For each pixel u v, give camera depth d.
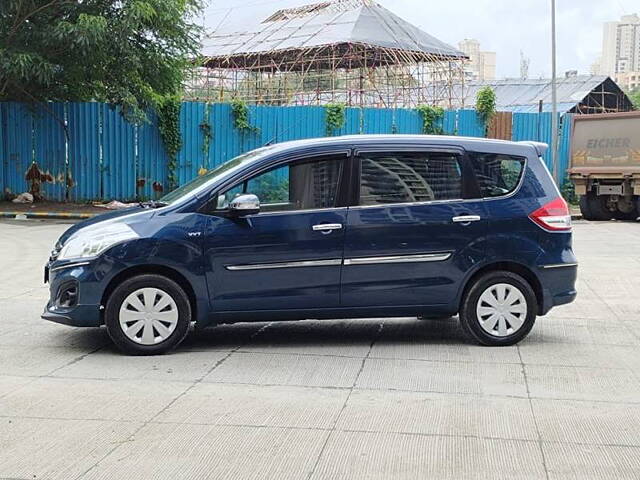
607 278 11.33
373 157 7.11
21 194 22.92
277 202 7.01
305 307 7.00
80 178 23.23
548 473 4.34
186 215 6.87
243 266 6.88
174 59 22.70
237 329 8.02
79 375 6.27
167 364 6.61
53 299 6.94
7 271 11.77
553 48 25.59
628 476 4.30
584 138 22.27
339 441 4.83
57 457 4.57
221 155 24.12
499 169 7.30
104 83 22.06
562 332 7.91
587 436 4.93
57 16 20.81
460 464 4.47
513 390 5.91
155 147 23.64
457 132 26.14
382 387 5.97
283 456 4.59
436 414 5.34
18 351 7.03
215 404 5.55
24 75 19.55
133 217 6.92
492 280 7.18
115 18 20.56
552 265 7.25
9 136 22.86
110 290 6.84
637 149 21.08
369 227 7.00
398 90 36.56
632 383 6.11
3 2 19.73
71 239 6.93
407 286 7.07
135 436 4.91
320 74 38.75
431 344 7.38
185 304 6.86
